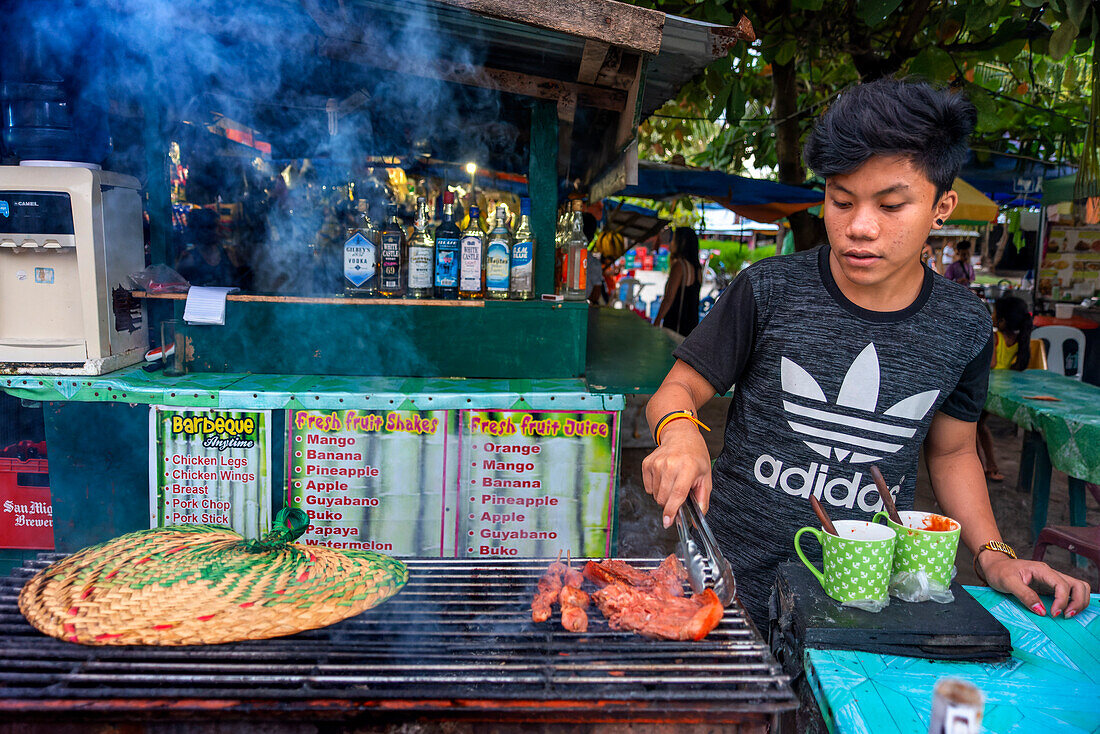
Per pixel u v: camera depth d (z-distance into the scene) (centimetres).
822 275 157
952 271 1097
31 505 261
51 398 234
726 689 108
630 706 104
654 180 597
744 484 166
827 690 105
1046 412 357
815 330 156
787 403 159
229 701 103
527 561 153
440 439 238
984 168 702
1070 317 777
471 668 111
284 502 239
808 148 133
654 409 156
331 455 237
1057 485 541
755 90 714
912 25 425
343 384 246
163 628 117
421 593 138
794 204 602
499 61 263
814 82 674
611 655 117
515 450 241
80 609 121
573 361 262
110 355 249
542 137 278
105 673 109
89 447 238
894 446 156
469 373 262
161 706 101
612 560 152
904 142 118
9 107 245
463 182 357
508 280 265
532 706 104
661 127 793
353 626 125
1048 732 97
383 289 268
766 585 164
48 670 109
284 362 259
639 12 215
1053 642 122
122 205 255
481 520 244
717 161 797
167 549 139
